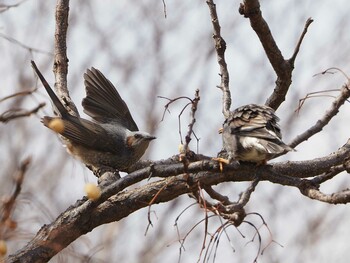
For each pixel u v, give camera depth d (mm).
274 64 11805
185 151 8945
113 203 10281
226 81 12430
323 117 11383
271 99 12430
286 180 10031
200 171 10000
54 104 14000
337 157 10703
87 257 9836
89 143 14477
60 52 13914
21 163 7184
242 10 10906
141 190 10375
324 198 9352
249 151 10695
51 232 9992
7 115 8250
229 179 10508
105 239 21359
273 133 11195
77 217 10109
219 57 12430
